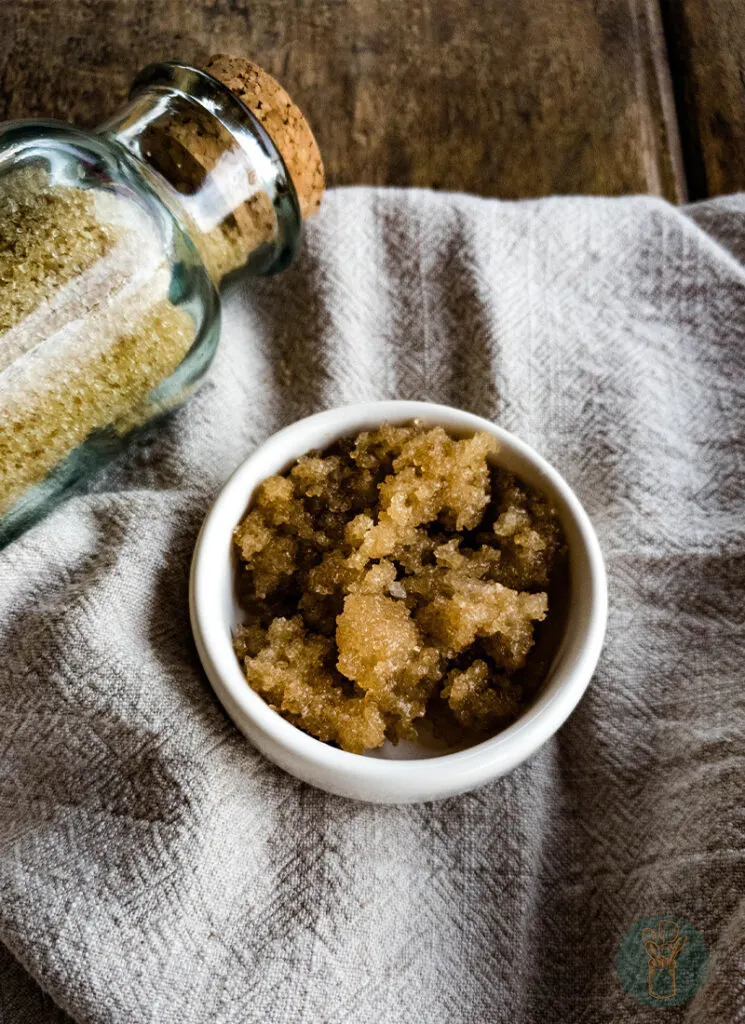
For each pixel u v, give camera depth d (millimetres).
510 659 228
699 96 308
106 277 231
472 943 228
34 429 232
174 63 248
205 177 245
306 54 308
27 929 215
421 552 236
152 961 217
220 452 265
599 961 227
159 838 221
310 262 276
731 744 233
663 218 279
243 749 229
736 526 255
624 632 249
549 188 299
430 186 298
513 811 237
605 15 315
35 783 224
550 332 272
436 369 273
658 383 268
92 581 234
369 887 228
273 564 234
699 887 223
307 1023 219
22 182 232
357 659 221
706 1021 210
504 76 308
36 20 306
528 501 238
